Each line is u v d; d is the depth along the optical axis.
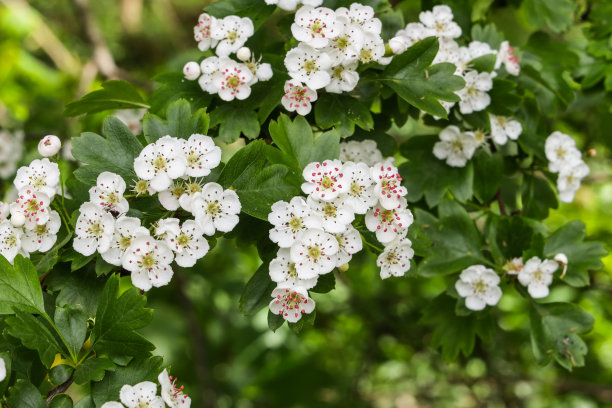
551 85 0.49
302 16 0.40
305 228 0.38
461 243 0.45
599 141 0.57
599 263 0.44
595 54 0.50
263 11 0.43
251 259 0.78
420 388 0.75
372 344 0.73
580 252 0.45
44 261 0.39
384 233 0.39
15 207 0.39
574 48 0.51
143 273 0.38
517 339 0.69
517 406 0.72
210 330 0.81
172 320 0.81
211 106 0.43
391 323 0.71
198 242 0.38
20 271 0.38
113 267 0.39
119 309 0.38
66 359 0.38
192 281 0.76
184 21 1.08
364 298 0.72
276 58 0.43
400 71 0.42
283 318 0.39
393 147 0.45
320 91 0.42
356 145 0.44
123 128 0.40
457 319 0.45
